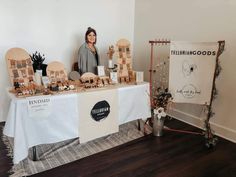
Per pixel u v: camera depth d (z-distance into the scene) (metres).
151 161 2.30
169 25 3.50
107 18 3.87
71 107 2.21
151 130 3.02
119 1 3.94
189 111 3.34
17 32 3.08
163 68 3.65
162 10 3.58
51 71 2.51
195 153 2.48
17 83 2.27
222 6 2.72
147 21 3.92
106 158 2.33
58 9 3.32
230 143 2.74
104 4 3.77
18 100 1.92
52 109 2.10
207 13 2.91
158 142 2.72
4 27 2.98
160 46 3.69
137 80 2.88
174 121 3.43
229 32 2.70
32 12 3.13
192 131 3.05
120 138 2.79
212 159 2.37
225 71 2.80
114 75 2.78
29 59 2.41
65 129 2.22
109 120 2.52
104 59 4.00
